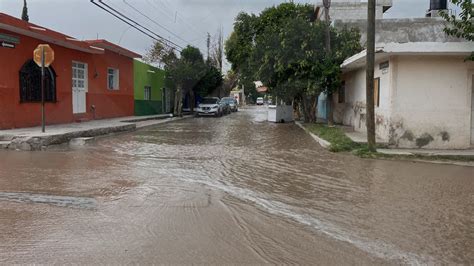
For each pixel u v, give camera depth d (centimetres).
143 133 2025
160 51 3578
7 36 1669
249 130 2228
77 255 473
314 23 2209
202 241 524
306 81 2164
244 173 972
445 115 1338
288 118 2945
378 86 1509
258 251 495
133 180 877
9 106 1695
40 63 1473
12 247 495
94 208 661
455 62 1327
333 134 1630
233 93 10044
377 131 1523
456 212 652
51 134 1409
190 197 738
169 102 4012
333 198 740
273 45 2281
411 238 539
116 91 2802
